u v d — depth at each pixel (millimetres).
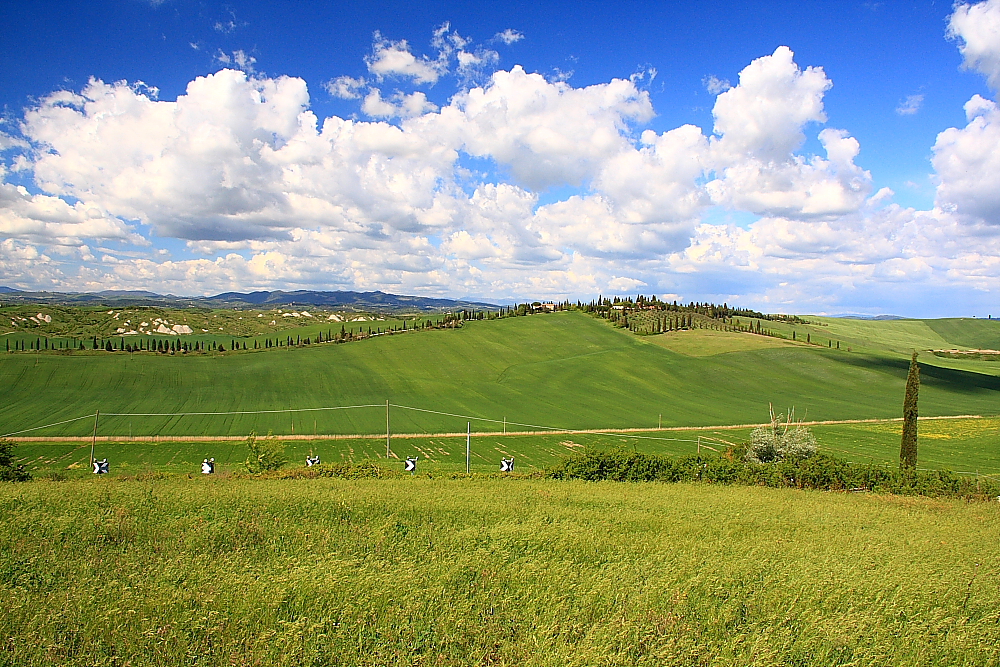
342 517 21922
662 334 182375
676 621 12984
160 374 112938
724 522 23594
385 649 11539
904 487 37281
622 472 39406
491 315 197375
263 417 91312
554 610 13406
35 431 78688
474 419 94812
